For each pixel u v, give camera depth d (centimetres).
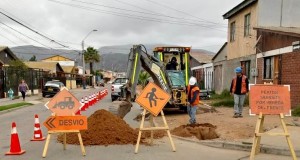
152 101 898
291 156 827
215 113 1584
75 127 845
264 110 791
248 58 2158
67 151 882
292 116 1400
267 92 794
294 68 1574
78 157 816
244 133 1054
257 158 809
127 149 902
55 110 850
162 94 907
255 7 2092
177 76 1708
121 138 983
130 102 1186
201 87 3372
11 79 3347
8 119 1628
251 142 927
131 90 1185
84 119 848
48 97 3462
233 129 1116
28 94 3722
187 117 1525
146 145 950
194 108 1234
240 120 1310
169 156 825
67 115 848
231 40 2584
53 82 3588
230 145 920
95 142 962
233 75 2455
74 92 4706
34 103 2666
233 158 811
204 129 1060
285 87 798
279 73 1708
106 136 981
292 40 1602
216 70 2955
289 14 2044
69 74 7469
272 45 1819
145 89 900
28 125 1396
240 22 2358
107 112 1081
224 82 2672
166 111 1773
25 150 900
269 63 1875
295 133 1027
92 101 2369
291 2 2039
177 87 1661
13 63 4297
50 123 840
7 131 1241
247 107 1786
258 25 2044
